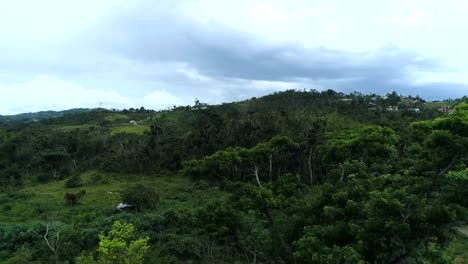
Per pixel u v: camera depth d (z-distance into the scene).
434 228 9.36
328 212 10.33
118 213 32.03
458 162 10.02
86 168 59.44
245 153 13.88
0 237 26.17
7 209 37.59
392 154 14.77
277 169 41.81
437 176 9.85
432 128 10.24
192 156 50.97
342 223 10.05
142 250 12.41
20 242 25.88
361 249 9.20
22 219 33.41
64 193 44.06
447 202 9.41
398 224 9.02
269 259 13.17
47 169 59.22
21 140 62.50
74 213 34.28
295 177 13.83
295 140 42.47
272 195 12.30
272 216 12.38
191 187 44.03
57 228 26.78
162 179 50.81
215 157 13.68
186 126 63.06
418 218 9.19
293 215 11.80
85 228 26.38
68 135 66.56
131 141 60.66
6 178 53.97
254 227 13.91
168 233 23.70
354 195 10.62
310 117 50.34
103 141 66.31
